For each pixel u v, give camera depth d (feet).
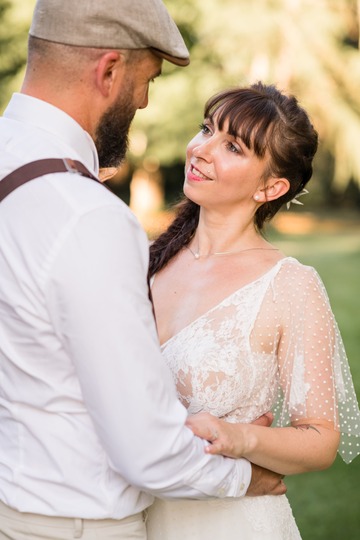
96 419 5.47
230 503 7.13
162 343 7.50
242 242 7.69
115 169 6.51
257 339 7.20
